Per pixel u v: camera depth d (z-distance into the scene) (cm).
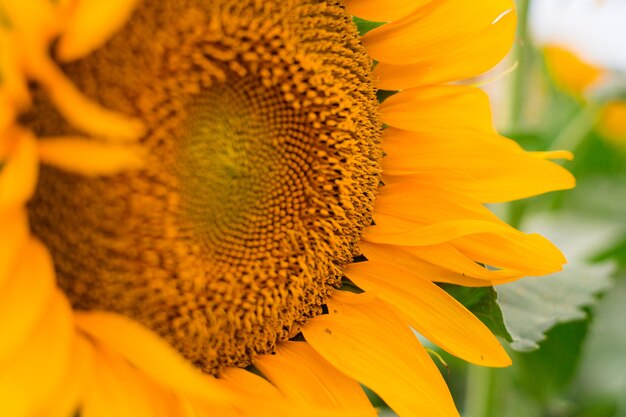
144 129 57
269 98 62
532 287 71
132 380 55
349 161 64
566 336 76
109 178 56
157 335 58
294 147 63
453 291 66
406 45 65
